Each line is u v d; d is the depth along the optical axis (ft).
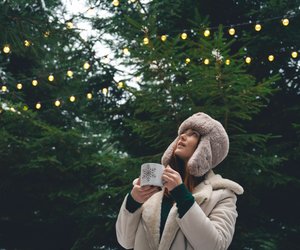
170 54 21.97
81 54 30.83
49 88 33.91
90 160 27.37
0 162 28.17
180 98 22.45
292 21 27.32
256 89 21.53
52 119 34.76
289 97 28.50
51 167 27.58
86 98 31.65
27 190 28.63
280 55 27.99
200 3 29.32
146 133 23.71
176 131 23.21
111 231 27.20
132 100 27.04
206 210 8.00
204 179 8.55
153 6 26.84
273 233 26.53
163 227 8.09
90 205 27.07
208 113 22.49
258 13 29.09
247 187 24.63
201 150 8.29
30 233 30.94
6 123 29.48
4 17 27.71
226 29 29.63
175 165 8.70
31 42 28.55
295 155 25.93
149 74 22.21
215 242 7.54
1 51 31.73
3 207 30.07
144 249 8.21
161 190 8.39
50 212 29.63
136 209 8.18
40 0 30.42
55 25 28.30
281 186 26.78
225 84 21.53
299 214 28.12
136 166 24.56
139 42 22.29
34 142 27.61
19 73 33.99
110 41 30.19
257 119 27.84
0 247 31.19
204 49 21.72
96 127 31.09
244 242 24.30
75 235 30.32
